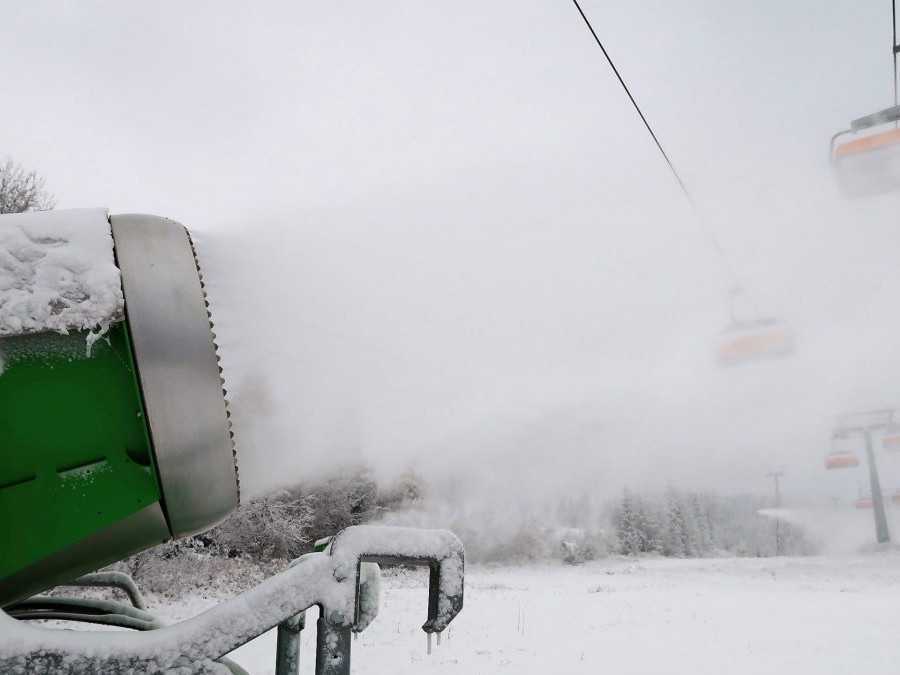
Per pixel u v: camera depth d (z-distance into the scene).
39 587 1.50
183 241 1.54
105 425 1.38
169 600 14.06
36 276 1.32
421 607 12.97
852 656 7.80
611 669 7.65
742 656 8.09
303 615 1.43
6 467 1.33
